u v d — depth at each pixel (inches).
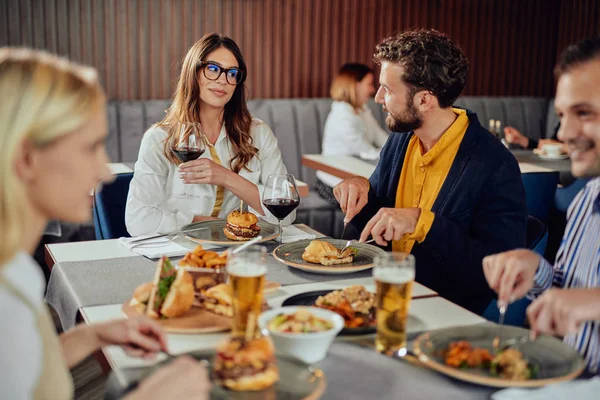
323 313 52.1
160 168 99.1
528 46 229.9
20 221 35.8
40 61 37.5
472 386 45.6
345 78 187.9
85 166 38.6
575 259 62.1
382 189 90.4
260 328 49.9
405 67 78.0
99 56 184.2
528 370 46.0
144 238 81.6
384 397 43.9
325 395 44.1
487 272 57.7
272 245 81.0
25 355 34.9
